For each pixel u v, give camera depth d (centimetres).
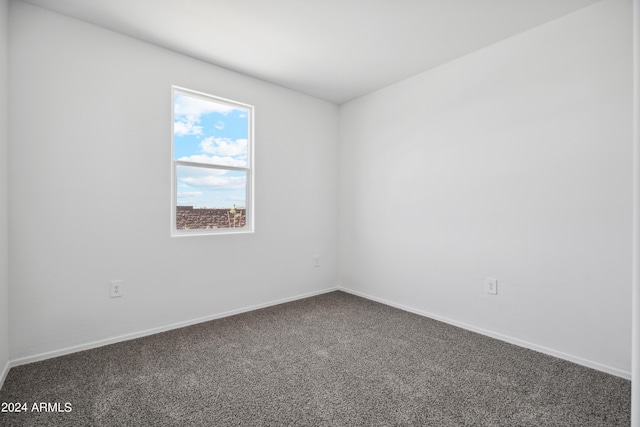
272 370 197
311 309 322
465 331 264
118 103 236
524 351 226
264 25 227
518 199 237
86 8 207
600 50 199
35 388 175
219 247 294
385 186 341
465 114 270
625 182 191
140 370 196
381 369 199
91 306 227
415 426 147
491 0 197
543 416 154
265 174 328
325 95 365
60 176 213
